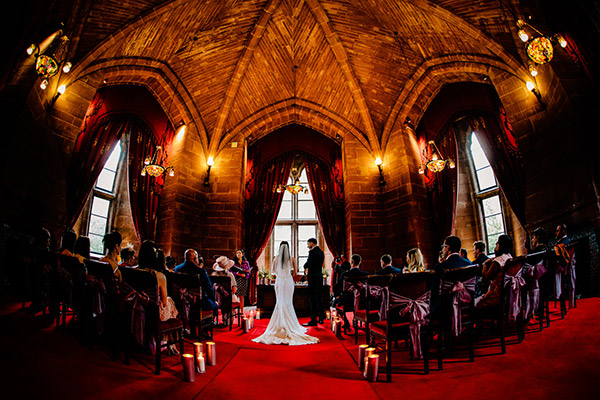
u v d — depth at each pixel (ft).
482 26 34.35
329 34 43.04
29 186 27.94
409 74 44.24
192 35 40.01
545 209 30.91
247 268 34.81
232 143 49.32
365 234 46.16
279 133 53.47
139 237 42.65
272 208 51.93
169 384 12.70
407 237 43.75
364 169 48.75
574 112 28.02
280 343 20.88
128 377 12.91
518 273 16.39
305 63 46.85
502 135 39.63
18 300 24.25
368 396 12.00
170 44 39.86
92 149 38.32
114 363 14.21
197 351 14.51
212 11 38.47
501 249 17.62
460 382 12.51
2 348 13.57
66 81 32.81
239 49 44.06
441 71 41.60
